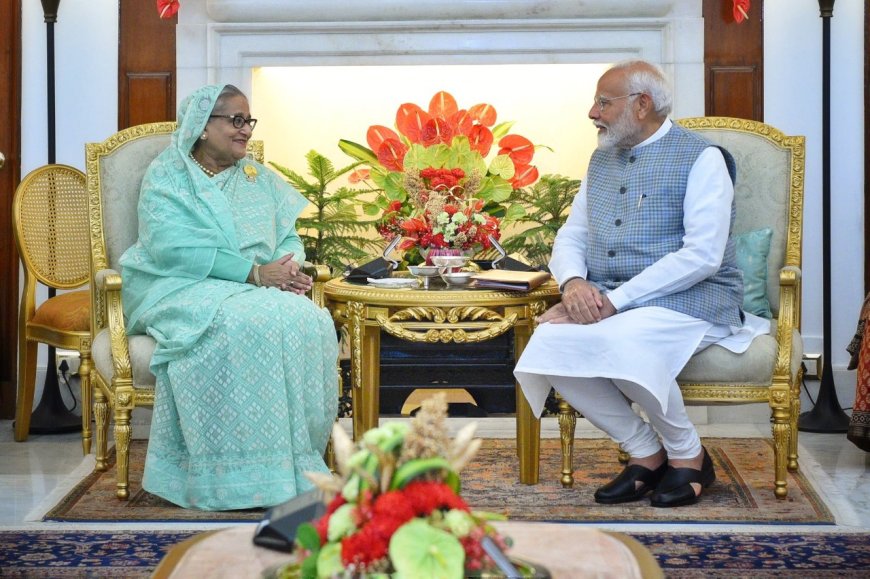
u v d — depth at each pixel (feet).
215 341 11.49
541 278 12.59
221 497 11.42
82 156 16.33
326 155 17.37
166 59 16.28
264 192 13.09
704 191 11.78
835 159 16.10
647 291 11.70
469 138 14.69
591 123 17.30
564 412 12.41
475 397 15.19
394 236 13.89
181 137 12.62
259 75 16.75
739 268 12.77
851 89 16.01
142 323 12.23
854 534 10.67
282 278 12.25
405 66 17.07
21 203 15.02
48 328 14.60
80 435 15.67
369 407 12.70
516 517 11.23
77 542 10.44
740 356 11.71
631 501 11.89
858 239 16.16
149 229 12.42
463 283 12.55
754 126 13.20
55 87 16.19
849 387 16.33
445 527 5.21
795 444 12.98
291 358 11.64
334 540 5.29
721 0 16.08
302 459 11.73
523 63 16.25
